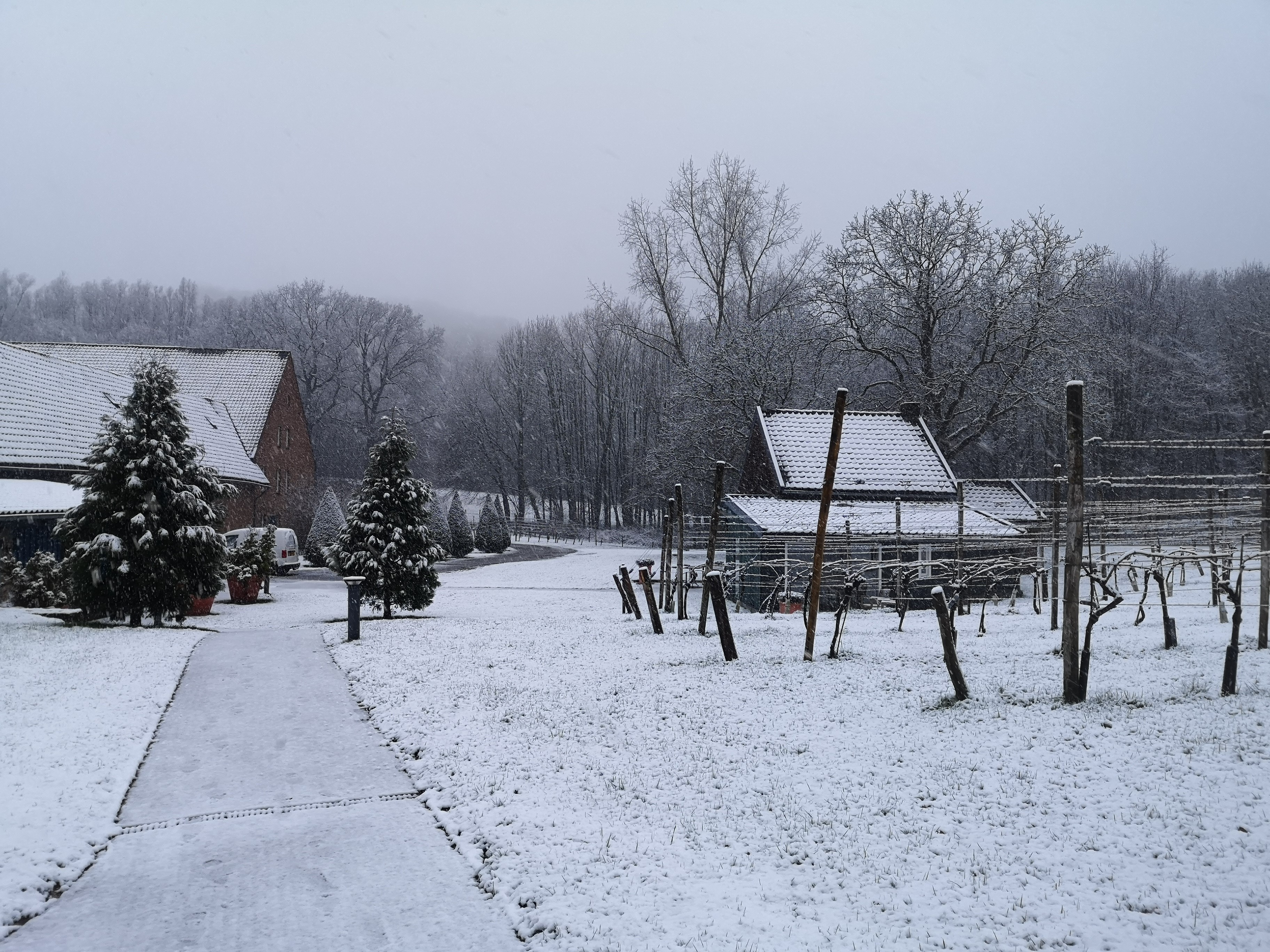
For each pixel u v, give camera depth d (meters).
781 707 9.50
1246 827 5.57
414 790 7.84
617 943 4.89
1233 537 15.69
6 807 7.09
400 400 88.44
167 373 19.17
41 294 110.19
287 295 85.62
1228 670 8.33
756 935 4.90
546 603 26.12
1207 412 59.31
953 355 42.56
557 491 89.88
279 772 8.33
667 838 6.42
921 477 30.69
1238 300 64.62
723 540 27.97
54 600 21.31
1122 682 9.23
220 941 5.15
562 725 9.45
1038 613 18.59
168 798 7.59
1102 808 6.10
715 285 50.34
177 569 18.53
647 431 75.31
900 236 41.75
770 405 44.25
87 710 10.22
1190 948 4.39
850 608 23.11
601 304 53.59
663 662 12.62
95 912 5.52
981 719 8.29
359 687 11.98
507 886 5.76
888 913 5.08
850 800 6.82
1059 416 40.53
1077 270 39.78
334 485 66.12
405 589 20.83
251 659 14.18
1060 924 4.76
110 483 18.20
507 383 85.69
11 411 29.44
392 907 5.56
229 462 43.44
